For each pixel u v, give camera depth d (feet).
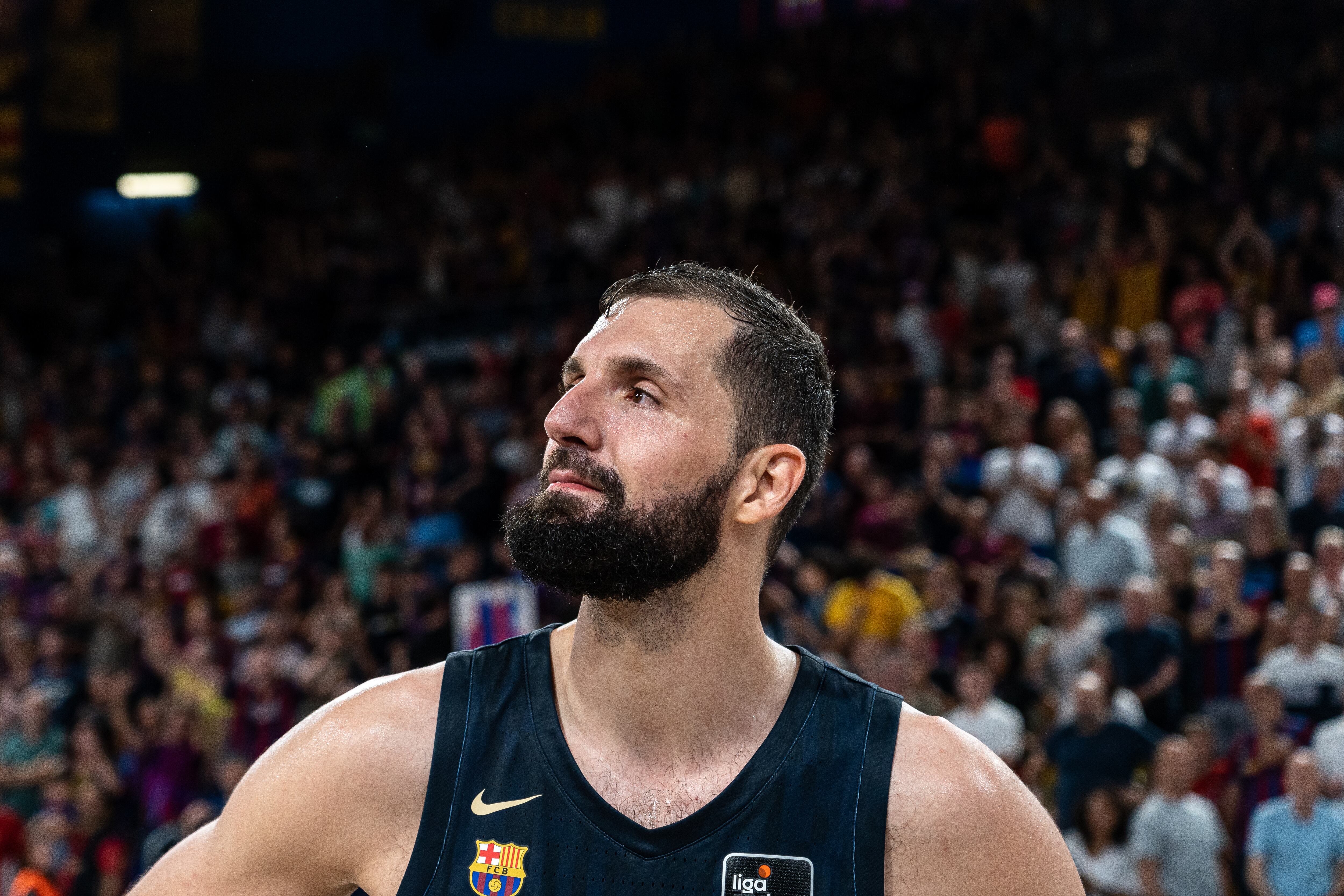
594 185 105.81
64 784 51.57
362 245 114.32
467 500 67.77
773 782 8.26
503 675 8.68
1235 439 52.01
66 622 65.16
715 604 8.30
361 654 54.60
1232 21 94.53
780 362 8.56
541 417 73.82
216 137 131.23
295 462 78.23
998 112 97.50
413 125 135.95
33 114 125.70
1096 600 46.93
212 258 115.24
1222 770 38.14
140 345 102.94
